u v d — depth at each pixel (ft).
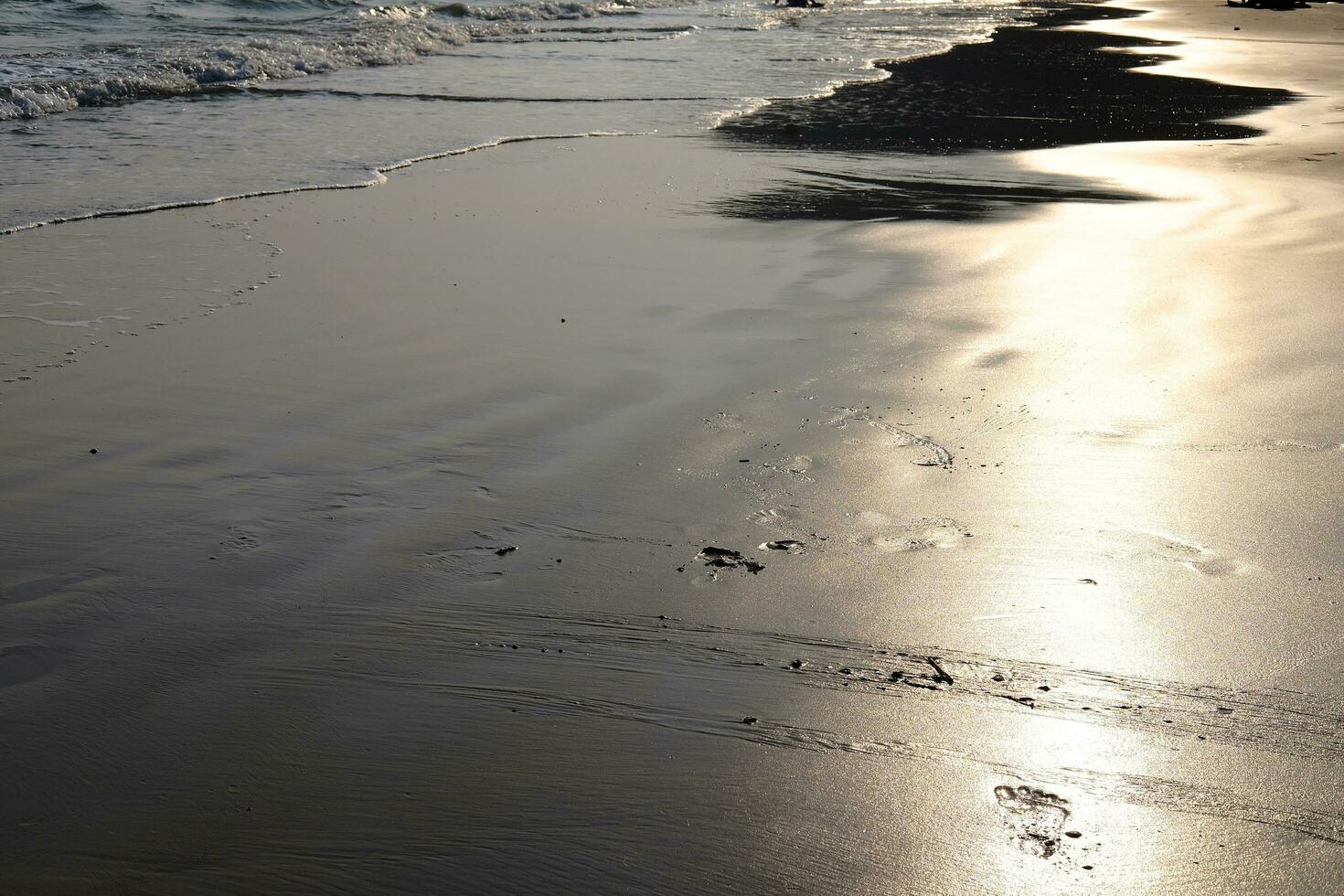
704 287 25.21
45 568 13.67
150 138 41.57
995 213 32.35
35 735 10.78
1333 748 10.39
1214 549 13.82
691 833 9.55
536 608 12.84
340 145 41.16
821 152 41.96
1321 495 15.03
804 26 88.33
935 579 13.34
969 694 11.29
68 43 63.52
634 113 49.52
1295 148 42.39
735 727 10.85
